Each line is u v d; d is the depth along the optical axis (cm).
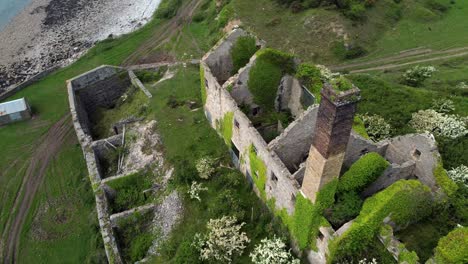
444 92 4678
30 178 4122
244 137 3105
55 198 3906
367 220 2322
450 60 5744
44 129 4681
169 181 3428
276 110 3700
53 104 5028
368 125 3638
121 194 3547
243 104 3541
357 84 4747
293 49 5900
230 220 2884
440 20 6600
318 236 2520
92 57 5884
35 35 6662
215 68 3728
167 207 3284
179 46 5912
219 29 6081
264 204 3088
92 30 6712
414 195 2483
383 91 4559
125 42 6128
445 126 3581
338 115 1931
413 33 6325
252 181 3192
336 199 2541
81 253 3409
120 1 7538
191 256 2802
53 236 3566
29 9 7350
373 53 5966
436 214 2761
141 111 4344
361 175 2567
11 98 5159
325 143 2072
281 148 2827
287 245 2811
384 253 2406
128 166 3812
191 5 6919
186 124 3997
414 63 5716
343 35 5972
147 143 3897
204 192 3266
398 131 3744
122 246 3219
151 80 4912
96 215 3588
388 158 3045
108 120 4609
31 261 3388
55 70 5672
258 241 2875
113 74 4900
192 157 3581
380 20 6359
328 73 3300
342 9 6172
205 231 2997
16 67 5953
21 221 3709
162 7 7094
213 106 3659
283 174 2594
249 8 6312
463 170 3053
